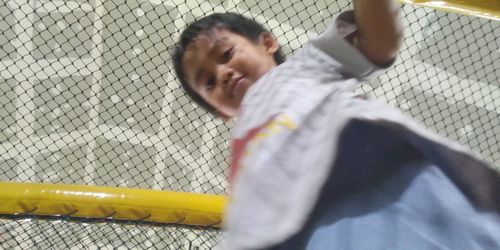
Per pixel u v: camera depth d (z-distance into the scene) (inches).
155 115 78.2
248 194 22.2
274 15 59.6
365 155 22.8
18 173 78.1
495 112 62.6
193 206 52.6
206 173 76.0
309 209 21.2
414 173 22.0
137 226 54.9
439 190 21.3
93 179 81.7
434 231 20.5
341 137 22.8
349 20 27.8
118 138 80.7
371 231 20.8
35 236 53.9
